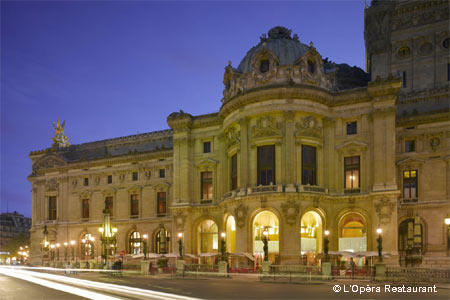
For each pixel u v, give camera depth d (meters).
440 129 59.81
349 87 81.50
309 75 59.75
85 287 34.09
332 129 59.56
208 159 67.56
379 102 56.56
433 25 69.75
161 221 77.88
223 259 53.78
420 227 59.41
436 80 68.44
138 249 80.19
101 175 85.75
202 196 68.31
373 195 54.91
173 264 65.88
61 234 87.94
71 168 89.25
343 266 50.88
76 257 85.25
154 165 80.56
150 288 35.03
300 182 56.47
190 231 67.56
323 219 57.44
